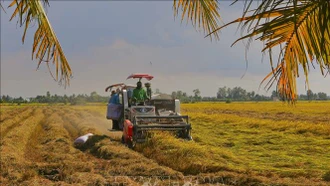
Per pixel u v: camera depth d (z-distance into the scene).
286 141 14.40
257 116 33.53
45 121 34.03
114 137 17.44
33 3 3.88
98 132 20.70
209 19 4.75
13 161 11.09
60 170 9.88
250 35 2.88
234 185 7.90
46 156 13.05
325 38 3.20
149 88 15.75
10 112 49.91
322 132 16.56
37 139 19.47
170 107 15.45
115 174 9.20
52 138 18.27
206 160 10.14
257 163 10.25
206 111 46.44
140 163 10.14
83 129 22.48
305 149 12.56
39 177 9.41
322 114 33.78
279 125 19.91
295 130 17.62
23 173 9.59
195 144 11.80
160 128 13.38
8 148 14.18
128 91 15.70
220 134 17.53
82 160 11.98
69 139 18.19
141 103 15.14
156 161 10.61
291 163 9.99
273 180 7.90
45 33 4.16
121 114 16.52
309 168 9.37
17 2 3.91
